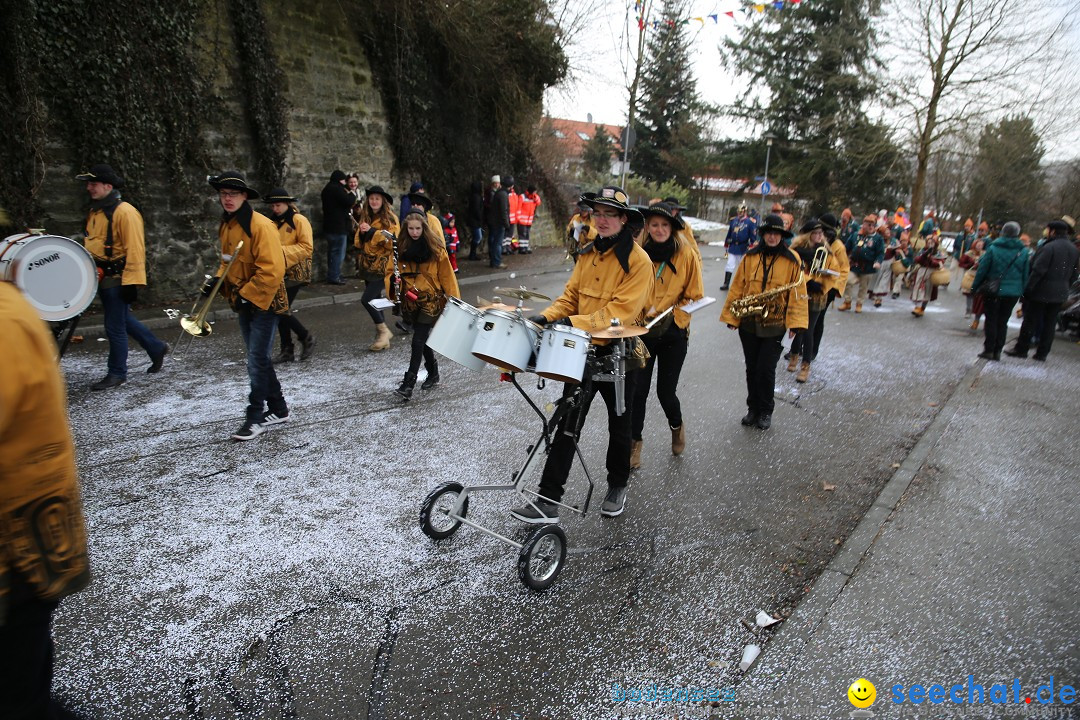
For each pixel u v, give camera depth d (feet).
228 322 28.68
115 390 19.16
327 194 36.42
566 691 8.57
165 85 29.32
